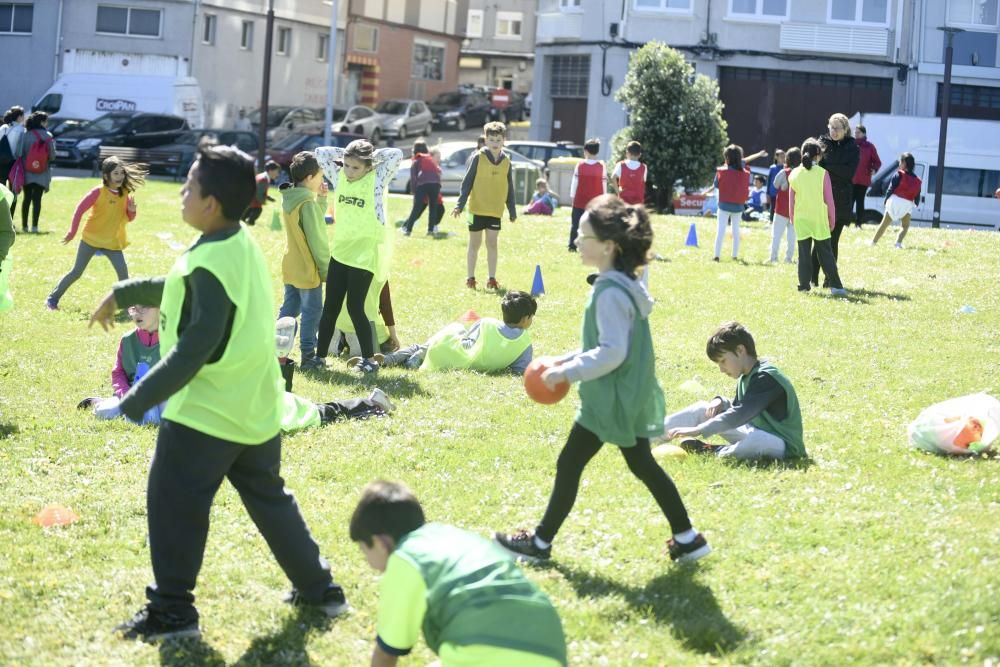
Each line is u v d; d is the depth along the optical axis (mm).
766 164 45250
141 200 25250
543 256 17812
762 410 7500
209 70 48969
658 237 20953
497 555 3988
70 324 11766
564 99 48000
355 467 7277
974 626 4938
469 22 74750
